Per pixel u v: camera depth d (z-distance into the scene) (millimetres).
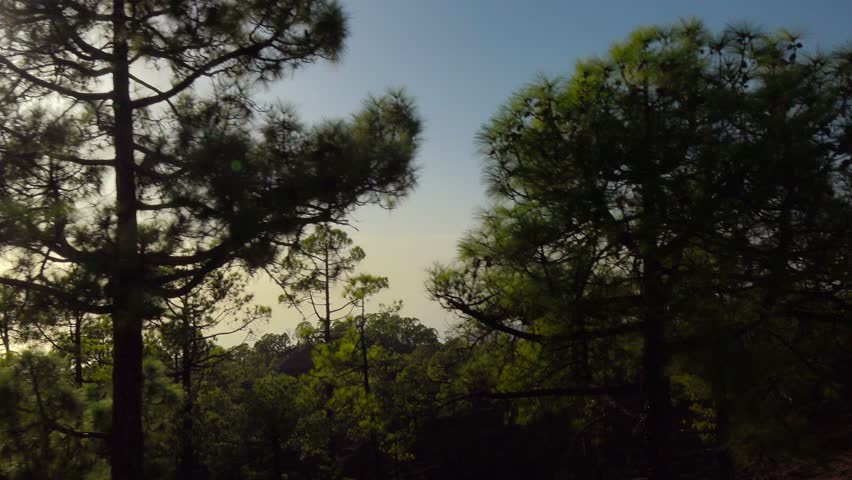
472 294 9922
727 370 7727
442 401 11438
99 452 11469
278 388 26375
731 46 9062
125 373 10078
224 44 10883
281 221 9148
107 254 8484
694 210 8016
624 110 8969
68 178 10141
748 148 7832
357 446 30031
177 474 21844
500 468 23406
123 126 10141
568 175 8938
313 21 10969
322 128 10102
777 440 7574
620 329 8781
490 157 9773
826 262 7719
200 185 8742
